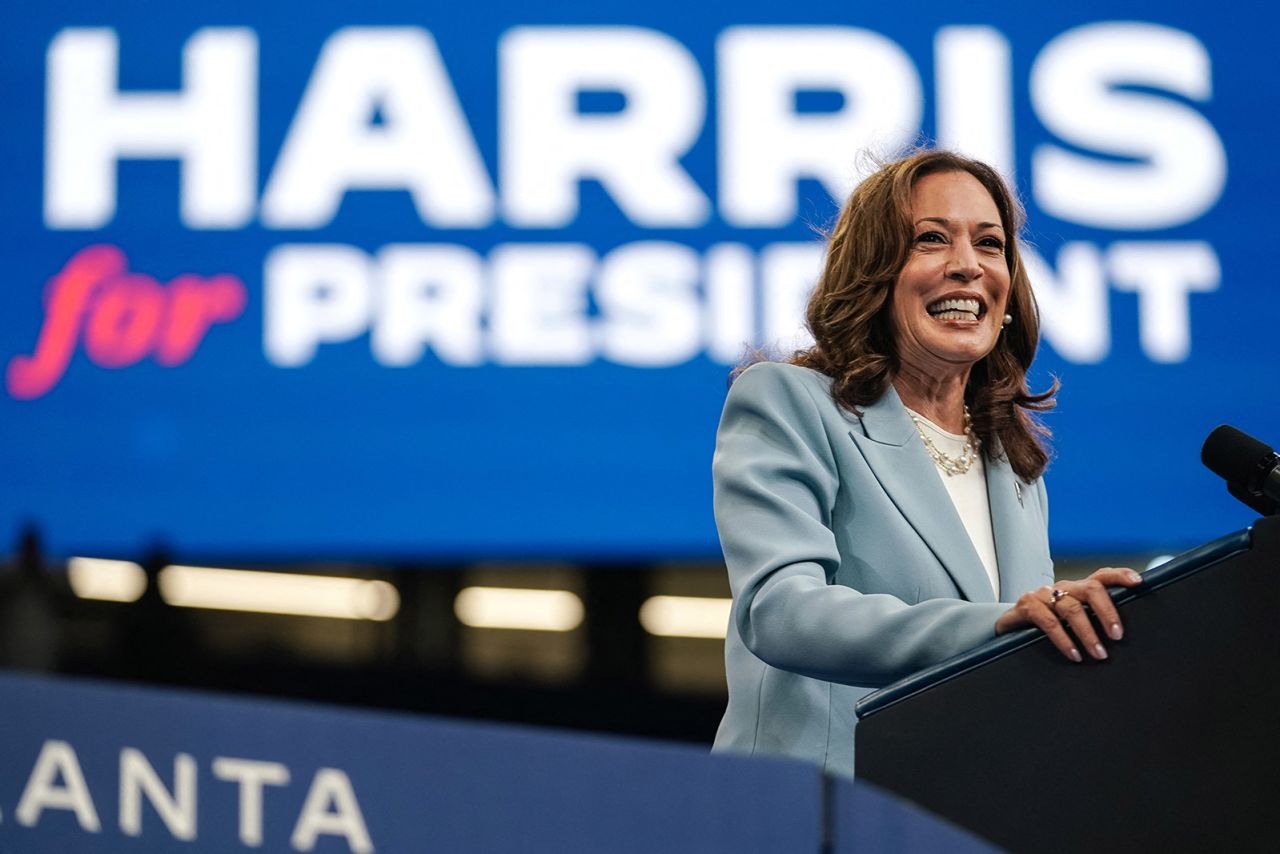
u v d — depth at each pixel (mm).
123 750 3062
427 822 2969
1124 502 14188
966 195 5754
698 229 14148
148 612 17141
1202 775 3838
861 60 14242
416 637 18016
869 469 5469
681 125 14188
